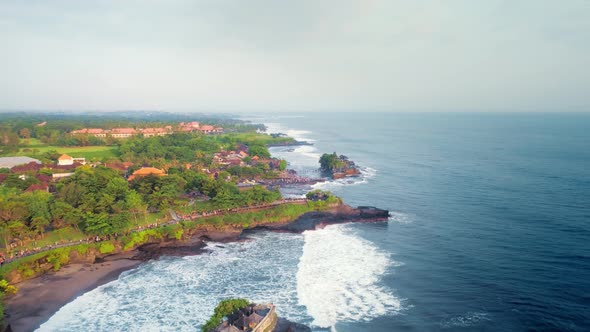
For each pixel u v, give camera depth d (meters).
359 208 140.00
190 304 77.75
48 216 105.19
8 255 89.56
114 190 126.88
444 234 116.06
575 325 68.56
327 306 76.62
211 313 74.31
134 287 85.12
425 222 128.38
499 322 70.50
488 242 107.94
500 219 126.75
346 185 187.88
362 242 112.44
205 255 103.88
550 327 68.31
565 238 108.06
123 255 101.56
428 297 79.88
